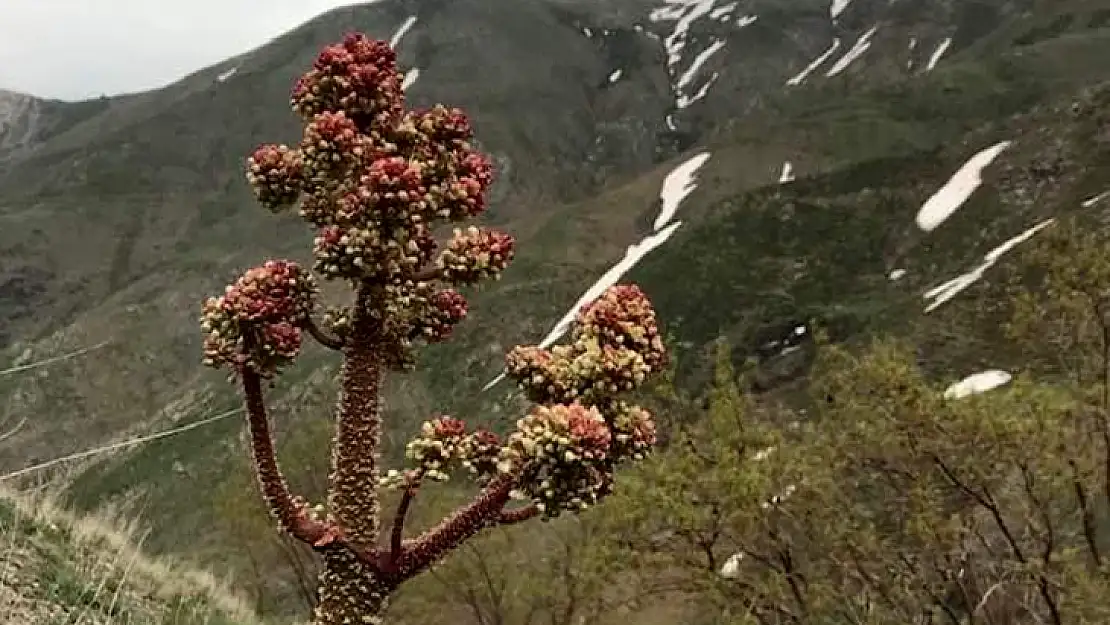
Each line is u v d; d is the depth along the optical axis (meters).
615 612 26.05
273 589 32.25
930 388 17.59
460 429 3.46
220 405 99.69
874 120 150.88
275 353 3.27
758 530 18.86
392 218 3.30
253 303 3.26
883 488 18.92
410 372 3.59
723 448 18.50
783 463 18.12
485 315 90.94
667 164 154.12
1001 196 73.50
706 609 20.84
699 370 67.06
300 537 3.28
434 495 24.97
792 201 86.50
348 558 3.34
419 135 3.57
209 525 43.28
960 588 16.70
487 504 3.35
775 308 70.44
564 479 3.20
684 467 18.30
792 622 18.98
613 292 3.62
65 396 129.75
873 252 76.56
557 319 92.25
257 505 30.41
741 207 87.50
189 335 149.38
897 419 17.02
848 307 67.12
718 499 18.20
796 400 44.28
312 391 85.31
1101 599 14.86
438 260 3.50
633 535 18.98
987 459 16.72
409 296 3.36
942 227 74.56
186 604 10.98
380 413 3.46
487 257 3.48
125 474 78.94
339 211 3.31
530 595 26.86
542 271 111.12
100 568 10.11
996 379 39.16
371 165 3.40
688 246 84.88
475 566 27.97
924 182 83.69
